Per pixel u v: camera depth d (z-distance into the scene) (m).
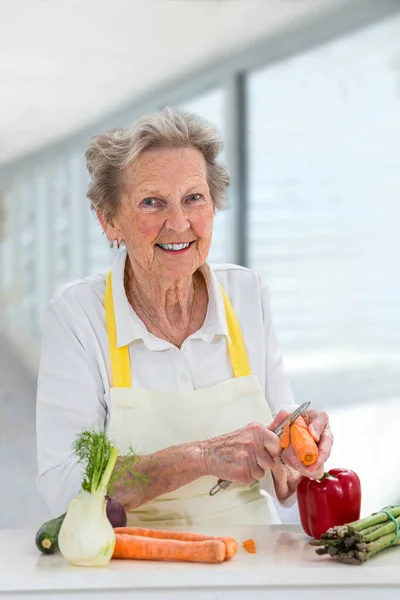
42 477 1.73
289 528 1.63
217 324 1.85
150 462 1.62
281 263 5.68
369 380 5.46
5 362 5.36
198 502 1.77
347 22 5.32
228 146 5.70
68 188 5.60
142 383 1.81
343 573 1.33
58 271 5.61
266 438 1.57
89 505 1.36
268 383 1.93
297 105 5.56
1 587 1.30
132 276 1.86
